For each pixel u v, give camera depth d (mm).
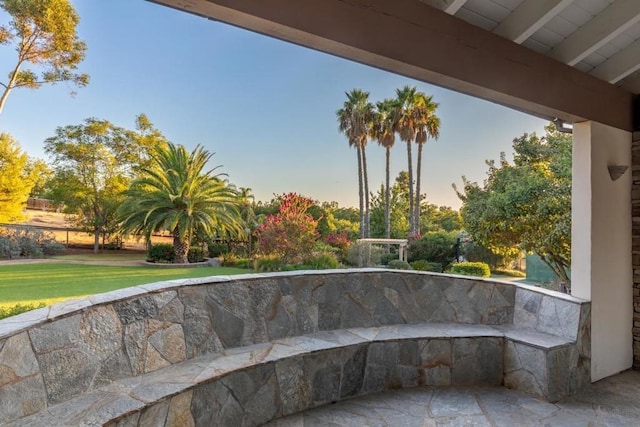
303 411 2908
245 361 2684
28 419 1775
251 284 3217
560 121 3709
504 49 2918
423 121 17609
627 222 3988
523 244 6098
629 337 3977
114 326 2336
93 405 1934
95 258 8641
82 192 13312
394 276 3990
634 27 3256
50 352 1979
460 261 11094
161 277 5160
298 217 9125
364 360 3260
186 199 10750
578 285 3697
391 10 2375
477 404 3102
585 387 3467
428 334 3529
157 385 2211
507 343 3525
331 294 3645
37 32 5445
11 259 6047
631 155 4035
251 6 1894
